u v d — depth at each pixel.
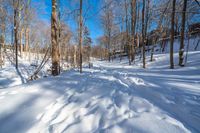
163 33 22.17
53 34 8.36
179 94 4.48
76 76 7.41
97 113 3.26
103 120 3.01
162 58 17.67
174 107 3.56
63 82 5.79
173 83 6.11
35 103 3.85
